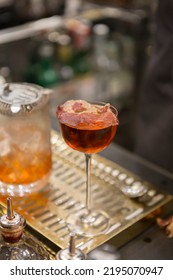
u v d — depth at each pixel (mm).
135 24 1451
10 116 709
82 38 1462
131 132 1605
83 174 789
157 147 1155
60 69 1503
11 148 722
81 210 712
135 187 753
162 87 1104
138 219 690
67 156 830
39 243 634
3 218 599
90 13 1498
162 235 678
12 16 1416
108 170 797
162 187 771
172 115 1098
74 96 1539
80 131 641
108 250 648
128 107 1591
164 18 1063
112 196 741
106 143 664
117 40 1512
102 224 685
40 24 1415
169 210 724
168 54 1072
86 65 1538
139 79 1525
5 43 1373
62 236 663
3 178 736
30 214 701
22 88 751
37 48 1443
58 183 767
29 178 733
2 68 1414
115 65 1553
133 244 665
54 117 946
